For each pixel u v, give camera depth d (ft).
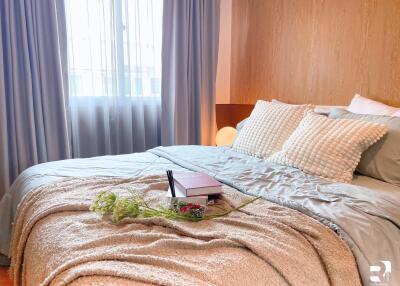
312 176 5.24
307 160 5.51
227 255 2.86
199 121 10.68
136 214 3.61
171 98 10.20
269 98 9.78
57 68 8.38
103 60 9.18
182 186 4.11
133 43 9.59
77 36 8.84
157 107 10.33
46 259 3.01
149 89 10.14
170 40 9.98
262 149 6.71
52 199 4.18
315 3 8.12
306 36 8.43
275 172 5.41
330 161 5.25
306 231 3.31
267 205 4.00
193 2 10.19
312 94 8.39
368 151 5.43
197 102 10.61
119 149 9.78
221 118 11.39
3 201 5.90
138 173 5.56
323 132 5.65
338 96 7.71
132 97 9.84
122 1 9.28
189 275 2.58
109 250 2.86
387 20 6.58
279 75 9.36
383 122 5.54
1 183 8.06
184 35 10.02
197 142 10.84
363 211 3.80
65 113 8.65
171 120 10.27
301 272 2.85
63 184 4.75
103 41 9.12
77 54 8.89
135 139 10.05
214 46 10.63
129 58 9.52
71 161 6.38
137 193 4.42
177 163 6.35
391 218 3.70
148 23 9.80
